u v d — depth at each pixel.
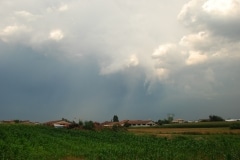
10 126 67.81
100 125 100.56
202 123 125.38
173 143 53.19
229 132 87.81
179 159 34.22
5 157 32.16
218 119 152.50
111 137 64.50
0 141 41.81
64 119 142.38
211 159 34.38
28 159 32.25
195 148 42.88
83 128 93.81
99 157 34.59
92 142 53.94
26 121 128.00
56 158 34.06
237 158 32.44
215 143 49.22
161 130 107.81
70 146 45.28
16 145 39.91
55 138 53.94
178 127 124.94
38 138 50.53
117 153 37.28
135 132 92.88
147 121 181.00
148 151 39.09
